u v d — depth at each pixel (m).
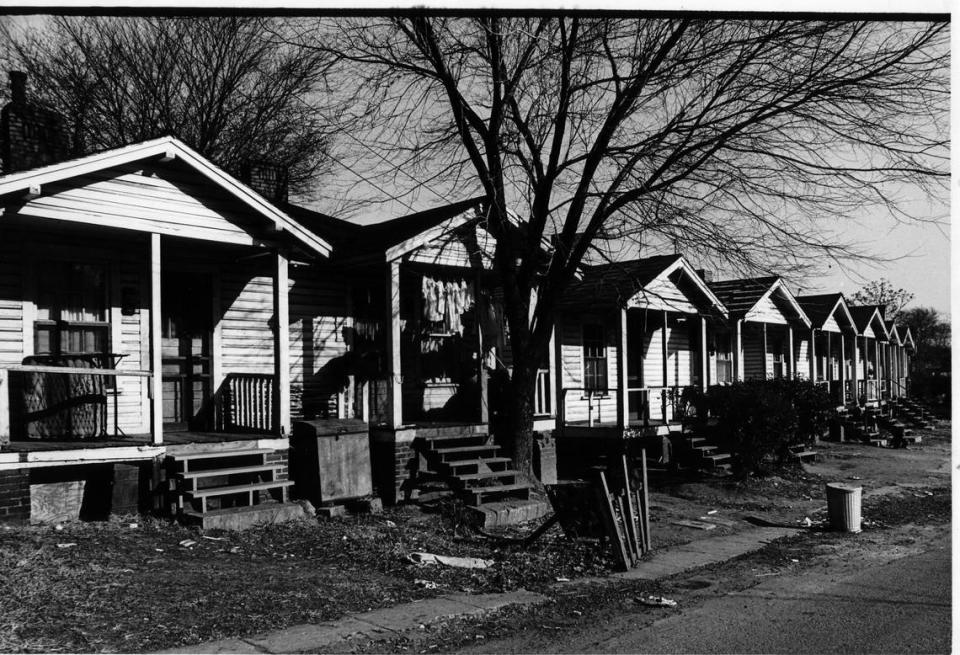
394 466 12.45
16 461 8.98
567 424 18.23
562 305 17.61
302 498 11.47
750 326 24.97
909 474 18.69
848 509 11.77
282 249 11.49
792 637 6.24
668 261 18.52
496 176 12.59
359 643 6.00
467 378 15.00
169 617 6.30
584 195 12.23
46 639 5.61
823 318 26.86
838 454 22.00
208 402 12.24
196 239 10.65
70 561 7.63
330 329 13.85
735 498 14.51
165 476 10.12
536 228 12.93
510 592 7.76
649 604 7.36
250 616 6.48
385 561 8.70
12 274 10.18
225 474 10.43
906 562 9.46
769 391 16.34
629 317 20.77
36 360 10.26
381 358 14.35
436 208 15.16
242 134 26.78
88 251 10.89
